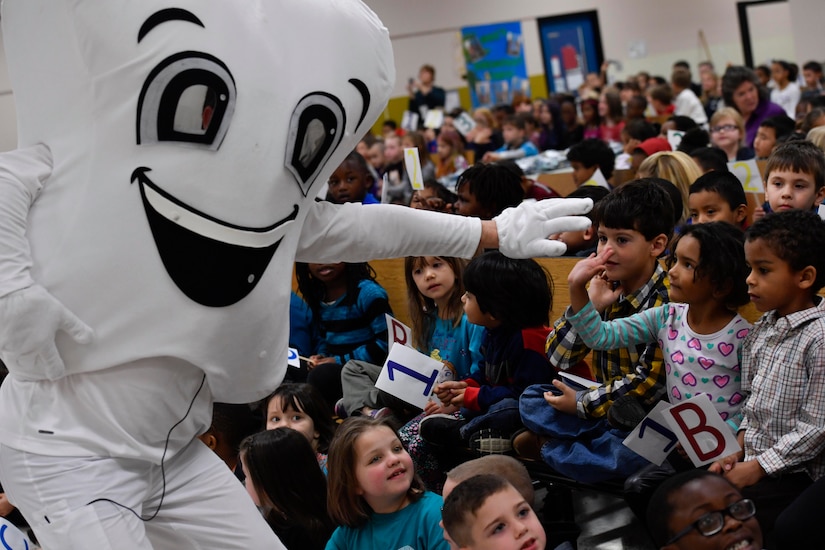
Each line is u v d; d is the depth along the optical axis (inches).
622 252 126.0
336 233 101.2
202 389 95.7
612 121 429.1
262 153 89.6
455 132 400.8
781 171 153.7
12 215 84.9
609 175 243.3
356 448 112.0
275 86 89.8
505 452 128.1
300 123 91.9
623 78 690.8
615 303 129.4
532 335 134.6
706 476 85.7
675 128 311.0
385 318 171.8
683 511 83.9
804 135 206.4
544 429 120.9
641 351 125.3
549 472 126.5
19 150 87.9
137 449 91.3
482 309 135.3
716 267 110.9
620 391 118.7
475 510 89.4
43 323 84.1
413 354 139.9
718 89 506.6
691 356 114.2
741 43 682.8
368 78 98.0
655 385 119.6
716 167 200.5
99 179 86.7
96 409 89.9
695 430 106.3
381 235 102.1
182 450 99.0
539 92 687.1
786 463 103.2
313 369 166.2
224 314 91.0
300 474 124.1
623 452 115.0
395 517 113.0
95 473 89.8
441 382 142.6
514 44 682.2
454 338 152.9
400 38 682.2
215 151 87.9
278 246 94.0
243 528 99.6
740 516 82.7
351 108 96.9
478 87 685.9
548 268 160.2
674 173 179.6
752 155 256.2
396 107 685.9
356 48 96.5
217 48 87.1
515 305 132.7
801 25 573.6
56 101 87.7
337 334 177.2
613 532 140.6
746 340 111.4
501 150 424.5
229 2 88.0
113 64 85.4
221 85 87.1
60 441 89.7
